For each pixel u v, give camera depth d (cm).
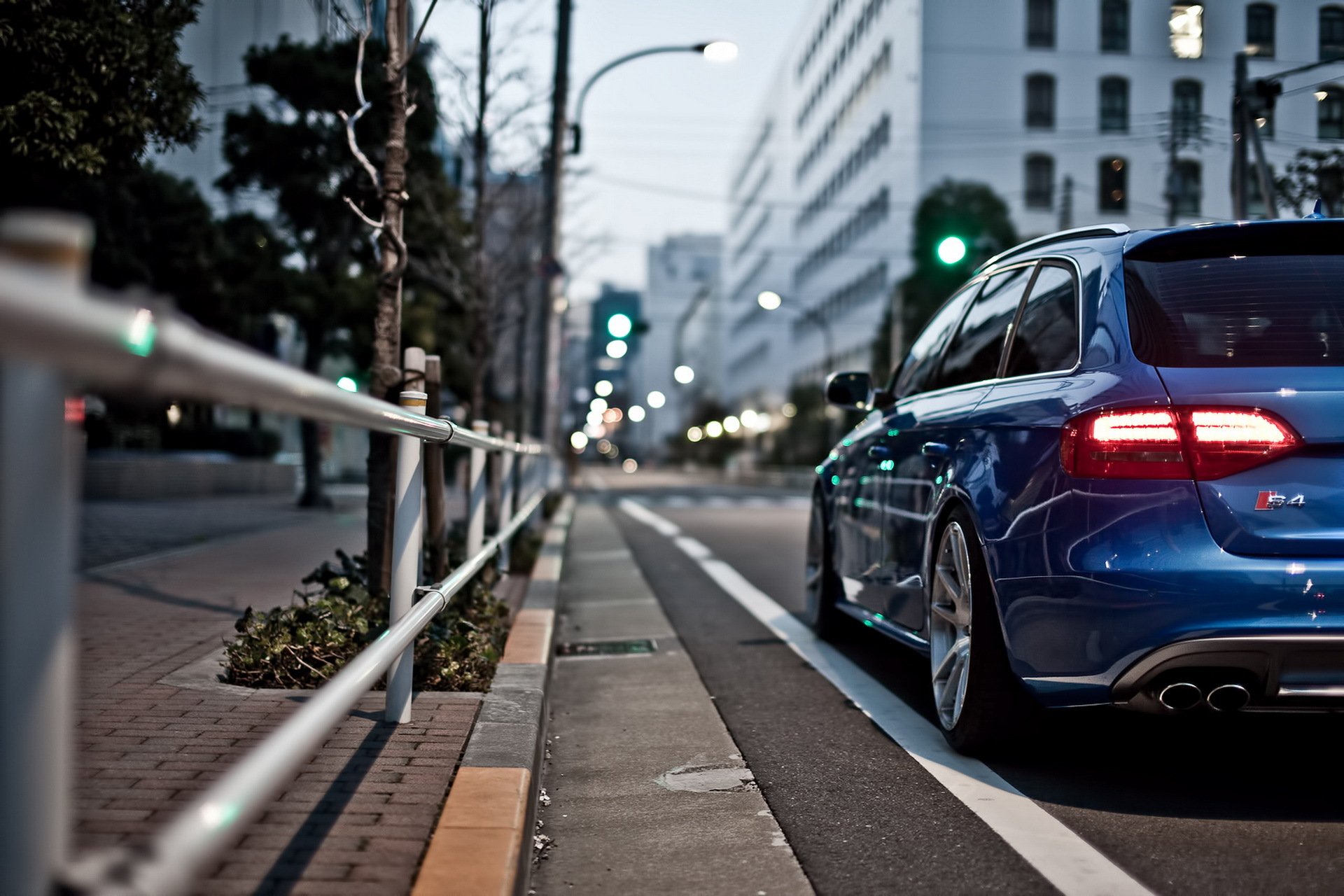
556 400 2317
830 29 6444
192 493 2103
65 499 107
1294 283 347
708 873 296
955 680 404
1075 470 331
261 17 1789
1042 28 4072
